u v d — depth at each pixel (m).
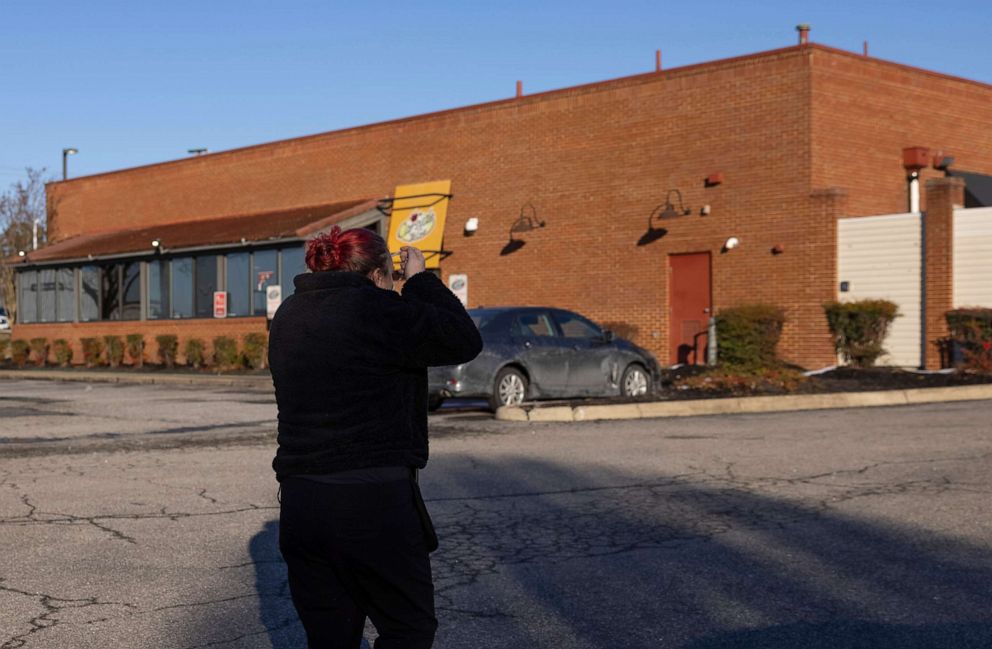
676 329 26.09
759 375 19.17
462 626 5.69
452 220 30.75
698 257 25.70
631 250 26.89
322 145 34.41
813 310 23.72
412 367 3.78
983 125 27.95
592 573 6.73
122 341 34.44
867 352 22.67
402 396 3.76
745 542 7.49
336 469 3.63
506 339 16.48
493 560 7.08
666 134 26.25
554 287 28.45
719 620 5.74
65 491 9.73
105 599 6.24
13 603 6.18
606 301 27.39
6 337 45.19
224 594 6.33
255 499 9.24
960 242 22.12
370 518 3.64
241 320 31.56
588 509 8.70
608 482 9.94
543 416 15.48
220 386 25.64
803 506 8.70
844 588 6.31
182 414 17.20
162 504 9.05
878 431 13.39
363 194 33.19
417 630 3.79
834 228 23.50
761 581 6.49
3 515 8.64
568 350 17.11
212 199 38.00
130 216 41.22
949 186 22.06
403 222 31.39
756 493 9.29
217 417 16.62
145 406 18.94
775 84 24.34
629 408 15.91
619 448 12.20
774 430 13.77
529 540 7.64
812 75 23.78
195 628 5.69
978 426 13.66
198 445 12.98
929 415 15.20
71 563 7.08
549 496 9.28
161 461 11.55
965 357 21.27
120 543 7.63
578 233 27.97
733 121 25.03
